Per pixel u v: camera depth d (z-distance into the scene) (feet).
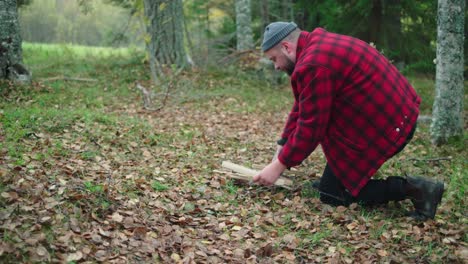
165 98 28.63
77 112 21.09
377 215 12.64
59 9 60.03
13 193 10.64
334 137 11.87
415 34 39.24
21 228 9.56
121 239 10.24
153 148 17.85
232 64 41.42
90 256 9.36
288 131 13.01
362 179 11.85
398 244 11.10
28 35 61.41
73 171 13.39
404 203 13.65
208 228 11.68
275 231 11.59
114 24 60.18
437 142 20.83
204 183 14.52
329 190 13.03
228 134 21.67
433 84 42.47
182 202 12.86
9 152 13.89
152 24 40.01
